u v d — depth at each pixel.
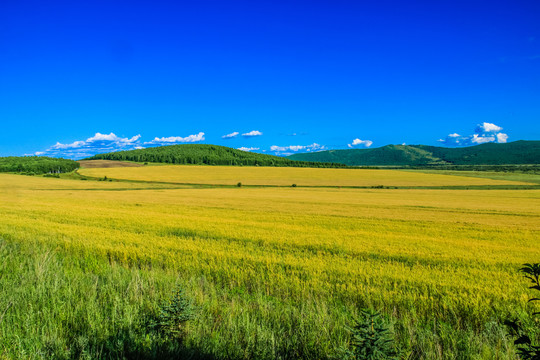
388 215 29.67
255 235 15.73
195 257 9.92
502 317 5.47
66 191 59.59
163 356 3.65
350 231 18.70
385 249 13.02
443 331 4.87
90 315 4.48
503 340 4.33
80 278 6.34
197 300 5.47
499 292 7.04
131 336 3.86
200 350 3.78
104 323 4.30
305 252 11.98
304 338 4.14
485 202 47.22
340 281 7.75
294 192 64.62
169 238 13.96
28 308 4.68
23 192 54.91
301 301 6.06
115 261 9.05
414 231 20.00
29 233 13.55
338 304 6.12
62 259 8.87
